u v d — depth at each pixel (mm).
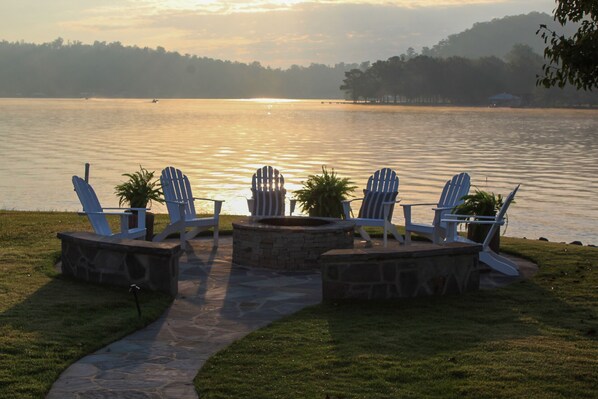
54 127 59656
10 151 35188
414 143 45156
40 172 26219
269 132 56906
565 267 9523
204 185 23375
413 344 6137
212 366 5637
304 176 26547
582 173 28078
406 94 184875
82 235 8586
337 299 7656
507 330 6590
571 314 7199
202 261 9898
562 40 7457
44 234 11695
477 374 5391
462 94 178250
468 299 7750
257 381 5312
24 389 5078
